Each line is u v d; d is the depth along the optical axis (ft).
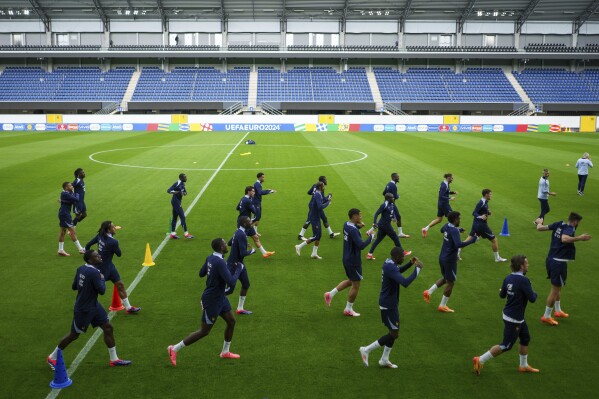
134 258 44.93
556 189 75.61
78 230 53.47
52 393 24.67
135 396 24.47
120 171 89.04
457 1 211.00
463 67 228.22
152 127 183.83
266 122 185.16
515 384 25.67
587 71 225.15
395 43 224.74
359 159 105.60
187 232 50.93
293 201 67.62
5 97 204.03
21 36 222.48
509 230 54.49
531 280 40.19
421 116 186.91
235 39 223.92
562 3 213.05
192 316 33.40
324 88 213.87
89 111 212.23
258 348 29.27
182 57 222.48
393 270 27.12
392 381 25.96
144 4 214.48
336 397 24.50
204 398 24.31
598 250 47.24
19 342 29.73
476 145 135.03
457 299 36.52
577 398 24.45
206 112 211.82
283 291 37.88
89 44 223.30
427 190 74.18
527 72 224.33
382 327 32.01
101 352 28.73
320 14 220.23
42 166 93.66
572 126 186.70
